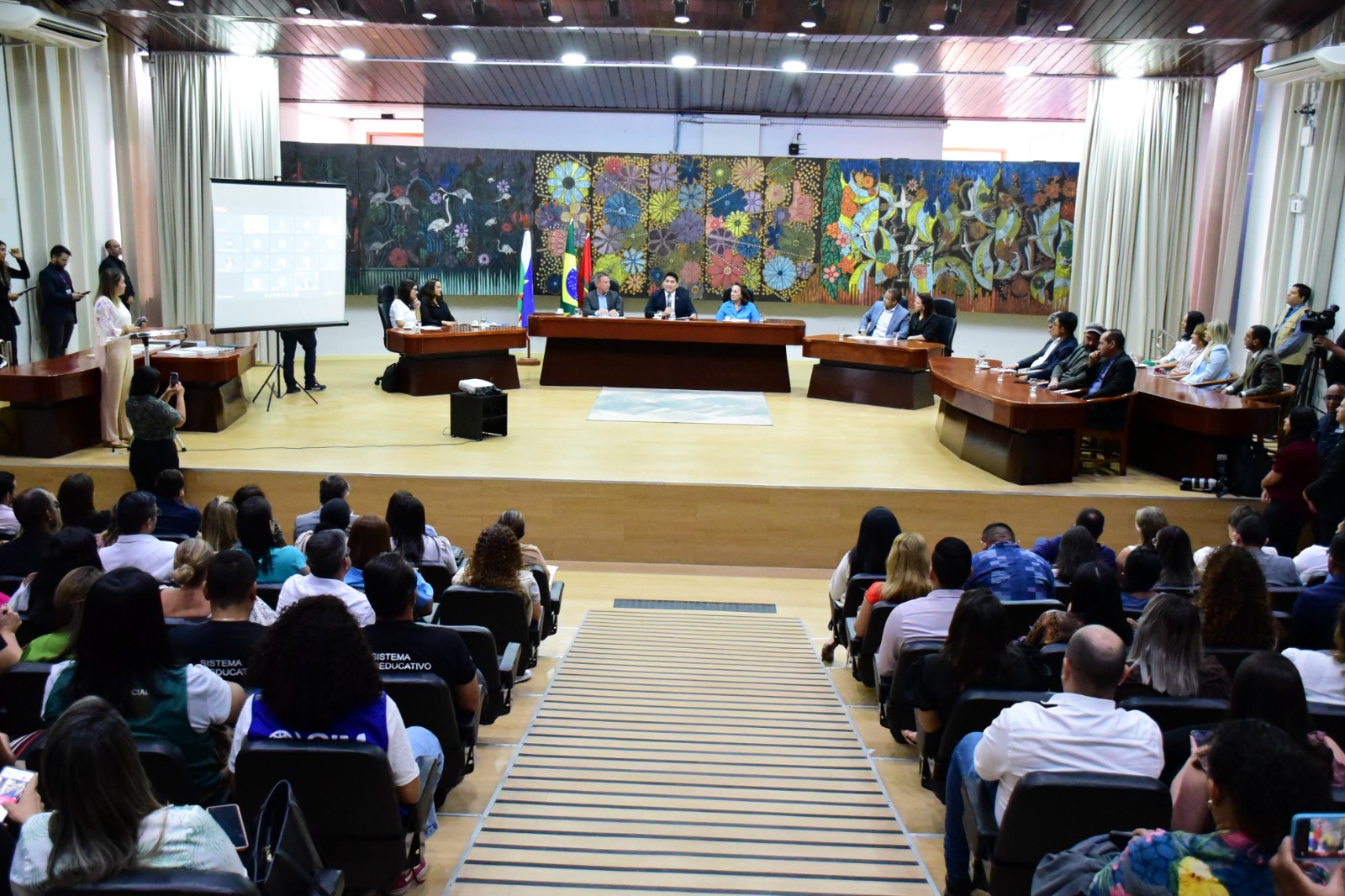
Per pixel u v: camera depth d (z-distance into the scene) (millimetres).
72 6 9453
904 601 3994
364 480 6965
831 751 3840
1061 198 12867
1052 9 8586
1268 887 1562
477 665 3504
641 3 8625
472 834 3053
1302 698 2158
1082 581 3354
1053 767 2361
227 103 11477
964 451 7883
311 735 2311
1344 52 8086
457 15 9219
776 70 10977
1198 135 11562
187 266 11695
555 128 14281
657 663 4992
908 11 8672
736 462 7594
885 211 13164
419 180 12992
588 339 11031
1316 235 9352
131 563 4066
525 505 6988
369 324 13438
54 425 7246
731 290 11289
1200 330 8688
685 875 2814
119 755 1643
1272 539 6273
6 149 9469
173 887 1588
